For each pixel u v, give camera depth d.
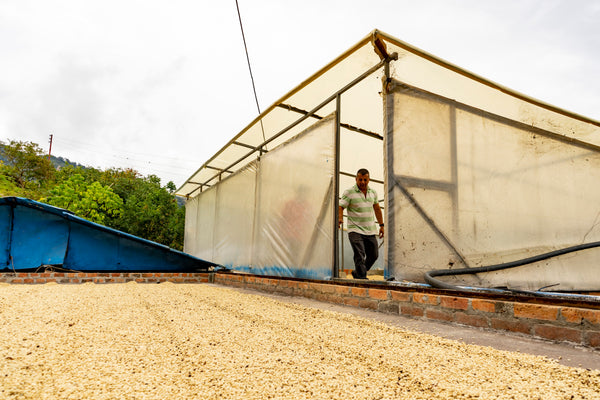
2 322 2.18
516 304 2.20
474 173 3.72
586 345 1.86
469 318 2.46
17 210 6.02
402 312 2.96
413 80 3.82
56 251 6.14
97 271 6.37
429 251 3.39
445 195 3.57
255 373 1.39
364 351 1.74
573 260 3.86
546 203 3.95
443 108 3.79
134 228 16.47
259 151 7.44
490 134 3.90
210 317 2.62
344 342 1.92
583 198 4.17
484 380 1.34
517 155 3.94
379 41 3.55
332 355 1.67
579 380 1.34
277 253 5.72
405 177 3.50
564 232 3.96
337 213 4.41
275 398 1.16
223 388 1.23
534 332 2.09
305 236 4.98
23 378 1.25
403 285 3.14
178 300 3.59
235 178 8.14
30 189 30.77
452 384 1.29
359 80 4.29
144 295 3.96
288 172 5.67
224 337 1.98
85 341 1.80
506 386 1.27
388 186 3.47
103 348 1.69
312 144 5.07
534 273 3.63
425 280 3.09
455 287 2.73
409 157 3.55
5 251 5.87
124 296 3.81
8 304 2.87
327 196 4.59
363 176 4.84
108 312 2.71
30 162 33.03
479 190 3.69
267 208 6.29
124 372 1.36
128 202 17.67
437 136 3.69
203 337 1.97
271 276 5.36
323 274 4.47
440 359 1.61
